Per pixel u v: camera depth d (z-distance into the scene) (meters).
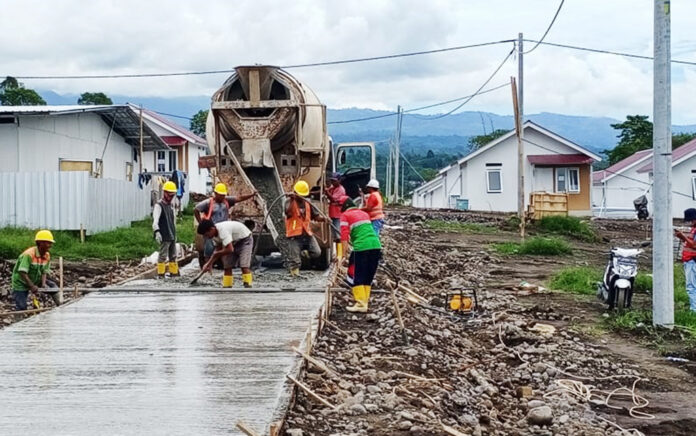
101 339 10.30
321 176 17.84
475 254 25.19
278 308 12.61
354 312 13.21
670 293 13.59
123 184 28.34
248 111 17.14
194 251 21.12
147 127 34.62
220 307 12.73
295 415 7.57
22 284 13.60
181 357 9.30
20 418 7.08
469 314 14.41
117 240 24.64
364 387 8.73
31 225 24.56
